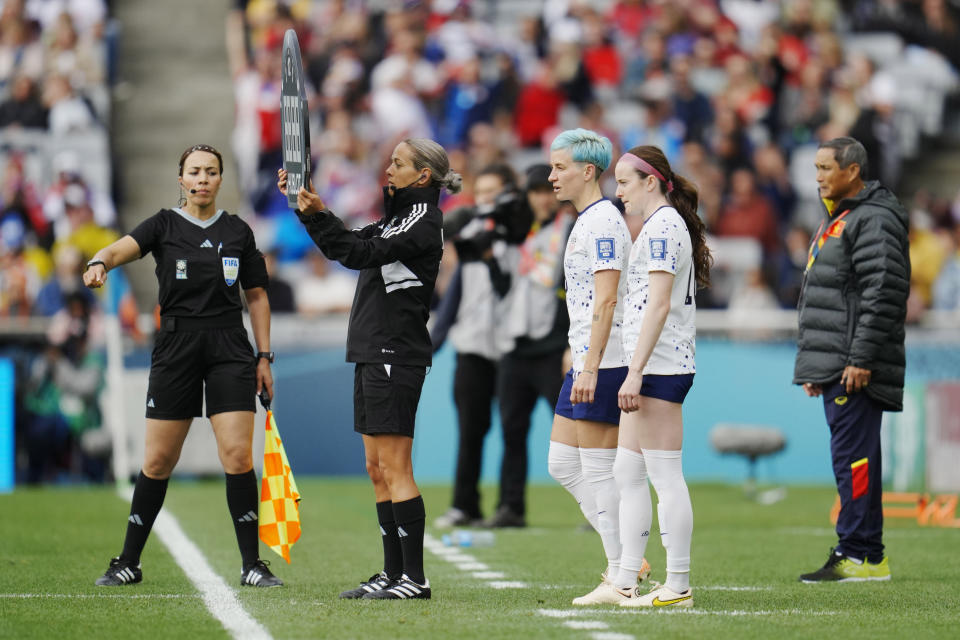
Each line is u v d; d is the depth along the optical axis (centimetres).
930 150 6831
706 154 6238
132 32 6975
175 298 2214
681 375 1973
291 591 2162
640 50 6644
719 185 6100
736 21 6925
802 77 6531
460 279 3484
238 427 2230
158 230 2219
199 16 7056
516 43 6800
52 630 1738
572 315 2044
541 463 5084
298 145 1959
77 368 4853
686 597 1992
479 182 3366
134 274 5878
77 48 6462
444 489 4606
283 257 5803
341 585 2266
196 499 4059
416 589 2056
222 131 6762
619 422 2042
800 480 5019
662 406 1969
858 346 2398
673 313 1981
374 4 6725
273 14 6662
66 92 6328
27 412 4791
